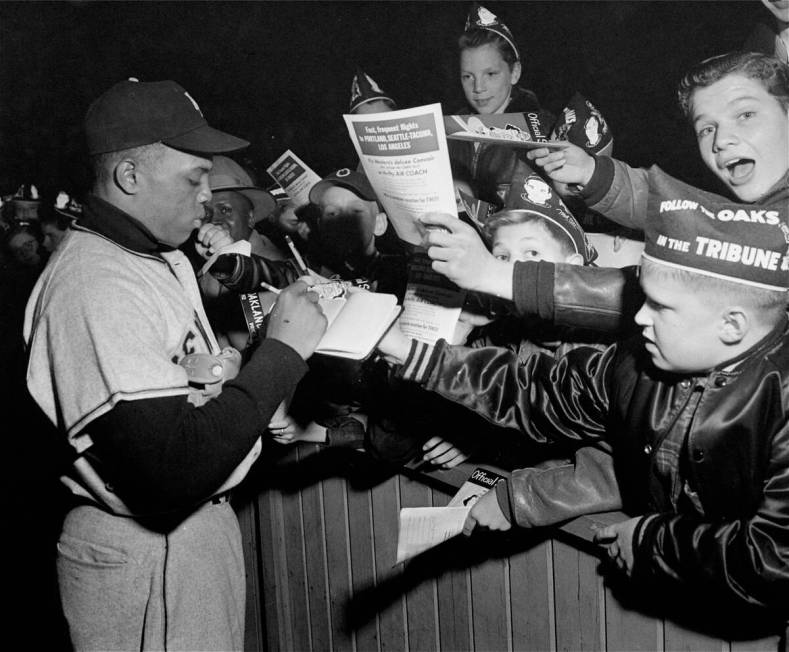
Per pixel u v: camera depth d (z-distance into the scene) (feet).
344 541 6.94
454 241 4.58
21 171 15.47
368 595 6.82
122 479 4.29
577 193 5.70
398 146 4.24
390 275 6.49
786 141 4.51
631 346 4.20
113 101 4.62
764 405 3.46
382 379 5.78
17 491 10.48
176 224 4.81
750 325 3.44
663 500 4.00
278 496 7.63
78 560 4.83
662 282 3.49
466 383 4.83
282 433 6.41
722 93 4.52
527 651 5.39
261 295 6.61
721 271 3.35
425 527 4.78
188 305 4.96
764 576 3.38
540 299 4.62
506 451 5.58
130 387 4.07
